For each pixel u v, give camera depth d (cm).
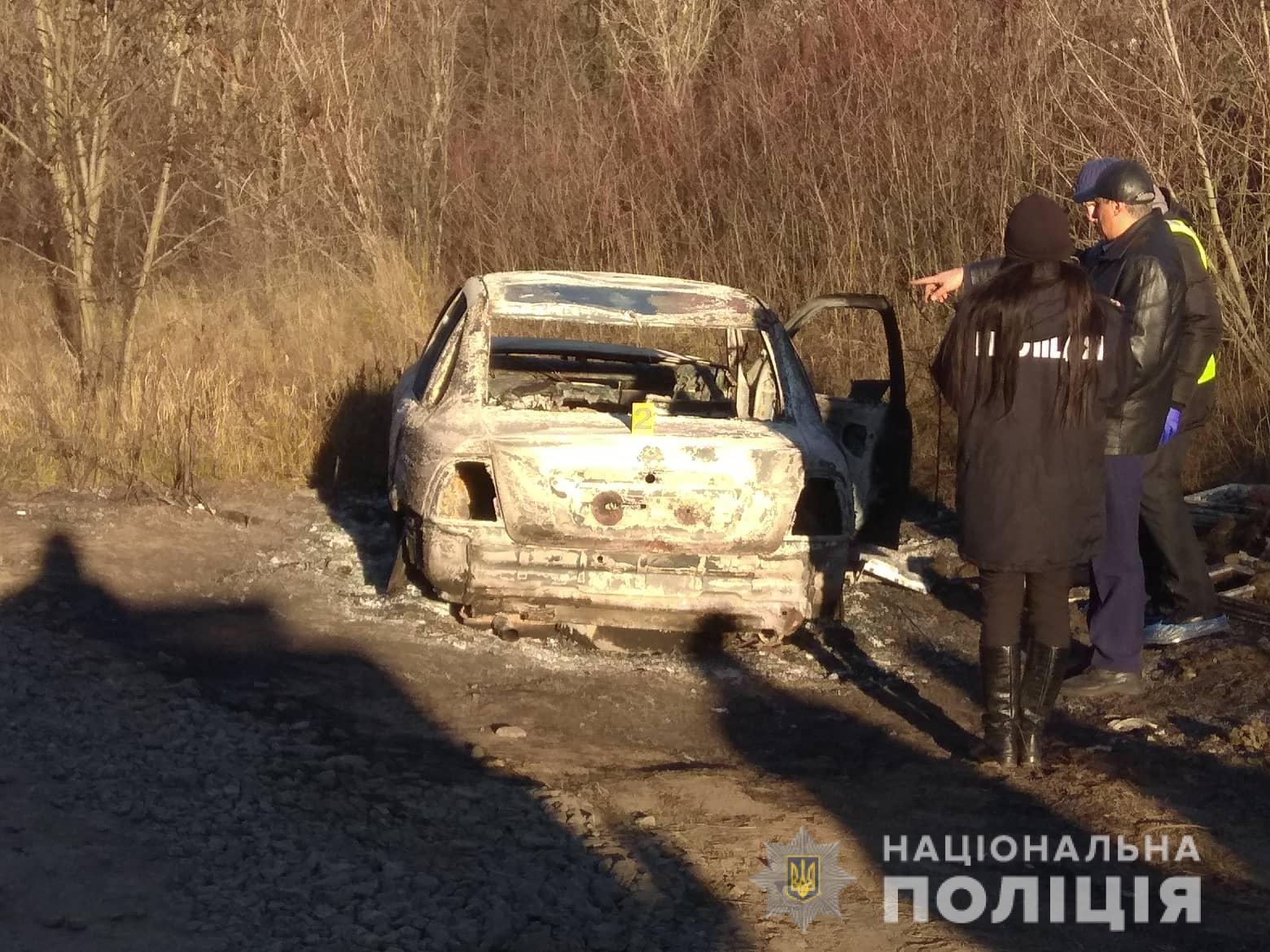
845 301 664
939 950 370
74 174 934
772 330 649
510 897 375
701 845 426
